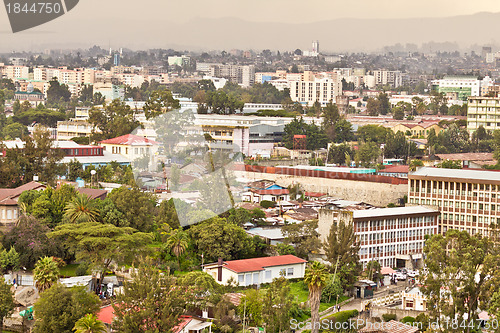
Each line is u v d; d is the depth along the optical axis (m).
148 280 123.12
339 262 180.25
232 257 187.50
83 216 185.50
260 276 172.88
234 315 141.50
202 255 177.62
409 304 159.00
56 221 190.62
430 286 137.12
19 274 164.25
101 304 139.00
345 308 163.00
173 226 186.75
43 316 128.62
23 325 137.75
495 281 133.75
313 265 140.25
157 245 182.75
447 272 135.50
